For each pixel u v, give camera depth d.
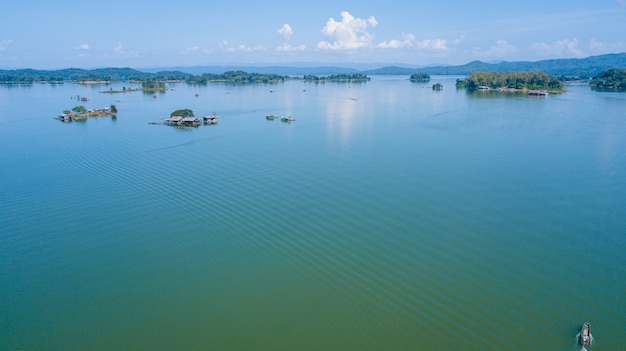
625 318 37.72
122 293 44.28
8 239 55.69
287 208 63.78
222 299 42.69
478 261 47.47
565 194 67.31
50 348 37.06
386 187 72.25
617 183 72.38
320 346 35.78
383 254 49.56
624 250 49.19
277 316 39.78
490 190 69.75
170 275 47.16
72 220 61.22
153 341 37.44
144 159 95.19
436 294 41.78
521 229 55.06
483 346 34.81
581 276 44.16
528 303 40.06
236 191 71.81
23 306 42.66
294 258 49.62
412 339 35.94
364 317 38.97
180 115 158.88
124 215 62.81
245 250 51.91
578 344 34.75
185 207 65.38
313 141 115.19
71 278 47.16
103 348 36.88
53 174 83.56
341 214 61.03
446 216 59.62
